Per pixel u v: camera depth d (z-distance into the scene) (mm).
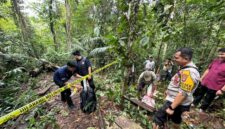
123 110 3533
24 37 10406
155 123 2762
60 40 16031
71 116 3561
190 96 2414
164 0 2980
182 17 5449
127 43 3182
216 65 3711
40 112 3908
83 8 10281
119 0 3137
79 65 4094
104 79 5672
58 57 9180
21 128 3525
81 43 8469
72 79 6020
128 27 3152
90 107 3486
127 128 3008
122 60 3227
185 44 6316
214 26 5621
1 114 4363
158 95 4512
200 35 6184
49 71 7648
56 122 3410
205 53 6461
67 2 11320
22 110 1891
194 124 3477
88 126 3129
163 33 3020
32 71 7207
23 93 5352
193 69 2221
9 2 9836
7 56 7082
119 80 5211
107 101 3861
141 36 3105
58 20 13875
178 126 3219
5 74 6805
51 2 12992
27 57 8016
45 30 15219
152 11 3115
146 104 3674
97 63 7203
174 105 2344
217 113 3938
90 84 4133
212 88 3674
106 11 7316
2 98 5309
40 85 6133
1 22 9906
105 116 3324
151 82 4113
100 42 7121
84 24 11188
